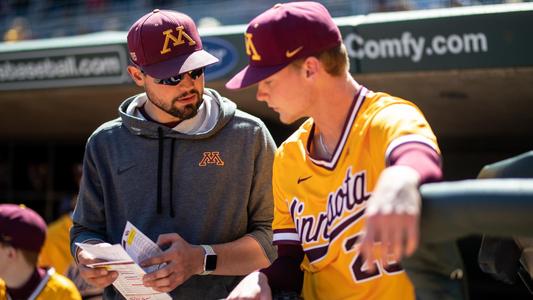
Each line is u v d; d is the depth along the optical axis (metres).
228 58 4.85
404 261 1.74
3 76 5.72
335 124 2.07
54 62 5.51
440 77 4.55
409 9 5.54
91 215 2.79
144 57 2.63
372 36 4.48
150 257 2.46
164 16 2.67
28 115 6.65
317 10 2.00
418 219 1.50
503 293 6.16
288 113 2.06
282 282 2.17
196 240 2.66
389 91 5.03
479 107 5.33
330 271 2.08
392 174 1.55
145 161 2.69
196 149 2.69
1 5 8.27
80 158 7.94
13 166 8.20
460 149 6.68
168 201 2.68
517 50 4.14
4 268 3.25
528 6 4.12
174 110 2.64
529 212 1.43
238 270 2.62
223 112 2.69
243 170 2.70
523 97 4.96
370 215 1.48
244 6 6.81
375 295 1.98
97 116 6.62
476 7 4.29
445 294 1.75
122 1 7.60
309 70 1.99
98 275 2.51
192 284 2.66
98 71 5.37
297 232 2.18
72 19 7.71
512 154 6.60
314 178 2.09
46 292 3.30
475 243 6.05
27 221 3.27
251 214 2.75
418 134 1.78
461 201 1.49
